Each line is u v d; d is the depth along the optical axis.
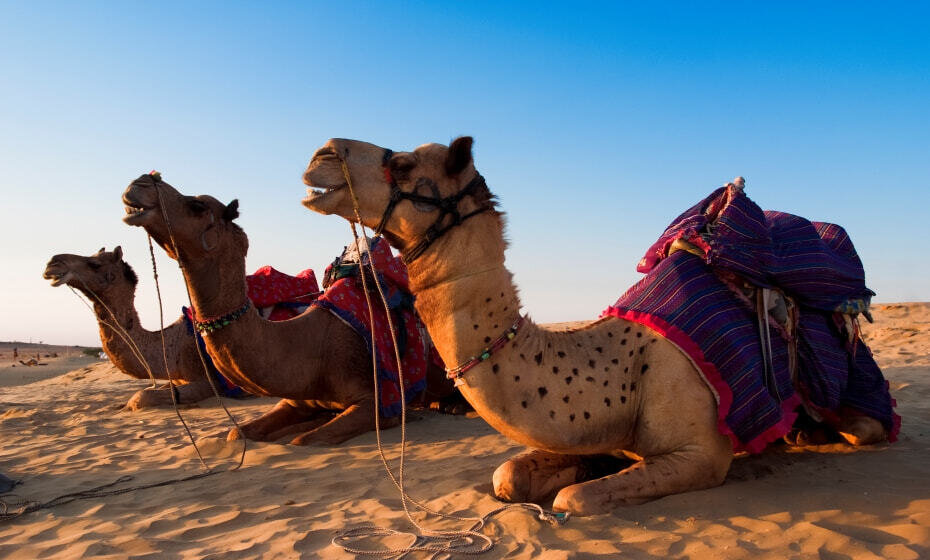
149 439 8.15
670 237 4.92
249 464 6.34
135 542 4.11
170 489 5.57
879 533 3.52
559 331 4.45
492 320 4.11
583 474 4.62
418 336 8.28
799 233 5.12
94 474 6.32
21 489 5.83
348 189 4.12
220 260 6.89
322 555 3.66
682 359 4.24
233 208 6.89
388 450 6.68
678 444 4.22
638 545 3.51
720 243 4.58
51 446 8.03
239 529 4.37
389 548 3.74
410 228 4.14
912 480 4.43
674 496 4.15
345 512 4.52
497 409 4.07
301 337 7.42
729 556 3.33
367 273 7.92
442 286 4.14
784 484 4.45
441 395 9.09
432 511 4.35
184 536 4.26
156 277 6.45
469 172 4.23
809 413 5.03
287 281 10.00
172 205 6.47
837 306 5.00
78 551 4.01
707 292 4.54
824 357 4.93
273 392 7.30
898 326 18.25
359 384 7.64
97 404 12.19
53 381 22.48
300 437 7.09
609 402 4.18
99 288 10.18
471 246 4.13
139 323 10.70
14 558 4.02
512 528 3.85
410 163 4.13
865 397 5.34
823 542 3.42
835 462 4.96
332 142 4.15
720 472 4.30
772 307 4.71
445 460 6.03
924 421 6.64
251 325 7.07
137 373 10.57
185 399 10.88
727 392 4.19
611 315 4.64
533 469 4.48
